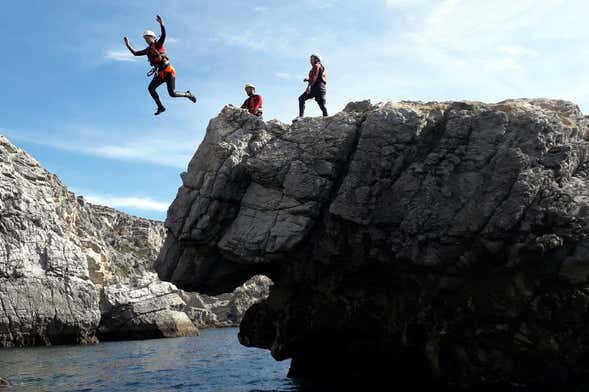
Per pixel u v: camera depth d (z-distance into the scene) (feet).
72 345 183.83
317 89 69.41
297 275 63.67
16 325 178.29
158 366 106.73
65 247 199.11
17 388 77.25
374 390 63.00
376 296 62.54
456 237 54.80
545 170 53.98
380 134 57.98
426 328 57.72
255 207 62.13
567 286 51.85
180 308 258.78
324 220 60.29
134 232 410.52
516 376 54.29
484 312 54.54
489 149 55.83
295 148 61.67
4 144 200.34
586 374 52.70
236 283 69.26
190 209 63.67
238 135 64.18
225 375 88.48
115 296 232.12
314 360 75.51
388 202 57.47
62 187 270.67
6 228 184.44
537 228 52.85
